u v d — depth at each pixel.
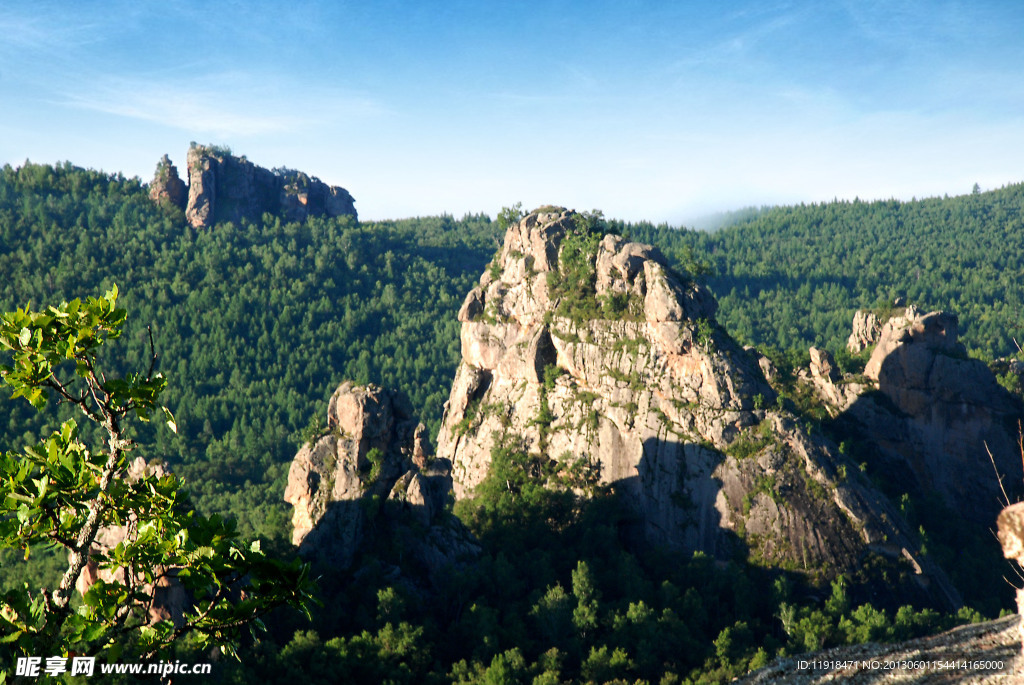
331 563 121.75
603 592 137.00
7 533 19.56
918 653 37.66
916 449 185.75
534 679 97.62
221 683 84.75
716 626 131.12
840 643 120.25
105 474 20.83
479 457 182.50
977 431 184.00
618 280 178.12
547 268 189.50
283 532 134.88
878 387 194.25
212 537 19.03
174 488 21.69
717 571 142.12
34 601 19.27
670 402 163.50
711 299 176.25
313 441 135.25
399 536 125.38
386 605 109.94
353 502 128.00
